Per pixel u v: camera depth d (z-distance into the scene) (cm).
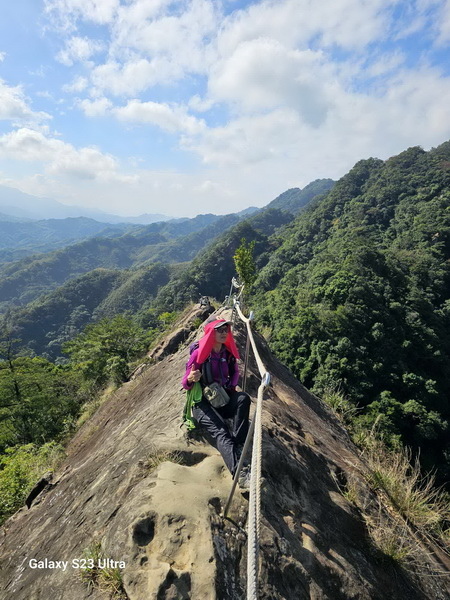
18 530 420
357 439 627
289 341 4238
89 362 2047
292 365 4106
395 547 284
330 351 3875
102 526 247
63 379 2222
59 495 414
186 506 221
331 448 445
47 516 376
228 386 291
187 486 241
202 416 280
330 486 336
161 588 178
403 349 4084
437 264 6172
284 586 202
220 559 195
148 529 211
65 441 1034
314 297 4947
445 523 375
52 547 280
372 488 375
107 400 1034
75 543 253
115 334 2183
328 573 223
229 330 291
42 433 1672
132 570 192
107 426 708
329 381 3531
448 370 4178
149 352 1627
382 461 450
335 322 4084
